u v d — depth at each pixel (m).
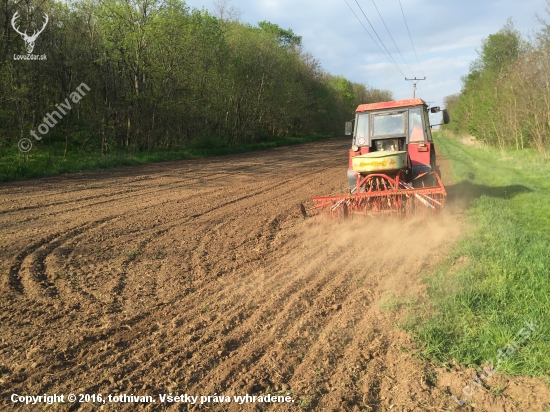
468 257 6.46
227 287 5.59
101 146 22.53
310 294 5.36
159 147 27.72
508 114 26.31
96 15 22.52
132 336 4.32
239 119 37.81
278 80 40.19
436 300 4.94
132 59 24.08
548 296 4.92
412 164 9.70
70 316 4.72
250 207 11.13
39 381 3.54
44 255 6.82
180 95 26.80
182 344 4.16
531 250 6.54
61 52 21.03
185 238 8.02
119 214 9.95
